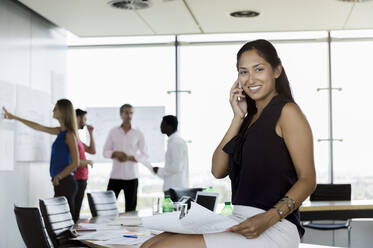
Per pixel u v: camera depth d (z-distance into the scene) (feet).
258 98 6.48
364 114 27.32
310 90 27.68
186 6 22.61
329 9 23.11
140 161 22.97
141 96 28.50
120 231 10.76
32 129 23.49
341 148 27.35
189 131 28.19
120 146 25.11
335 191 21.06
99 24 25.36
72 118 20.17
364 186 27.12
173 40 28.50
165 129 21.88
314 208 16.87
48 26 25.55
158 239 6.36
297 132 6.05
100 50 28.73
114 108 28.07
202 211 6.30
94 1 21.81
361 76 27.40
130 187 24.91
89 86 28.63
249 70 6.45
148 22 25.13
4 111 21.12
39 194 24.29
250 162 6.27
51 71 25.79
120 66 28.66
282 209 5.84
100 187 28.02
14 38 22.26
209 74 28.27
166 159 21.90
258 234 5.70
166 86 28.48
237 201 6.41
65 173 19.66
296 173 6.26
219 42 28.19
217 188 27.53
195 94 28.30
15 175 22.07
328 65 27.55
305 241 20.83
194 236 5.91
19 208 10.78
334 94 27.45
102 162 27.53
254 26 25.90
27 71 23.36
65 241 12.69
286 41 27.84
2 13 21.33
